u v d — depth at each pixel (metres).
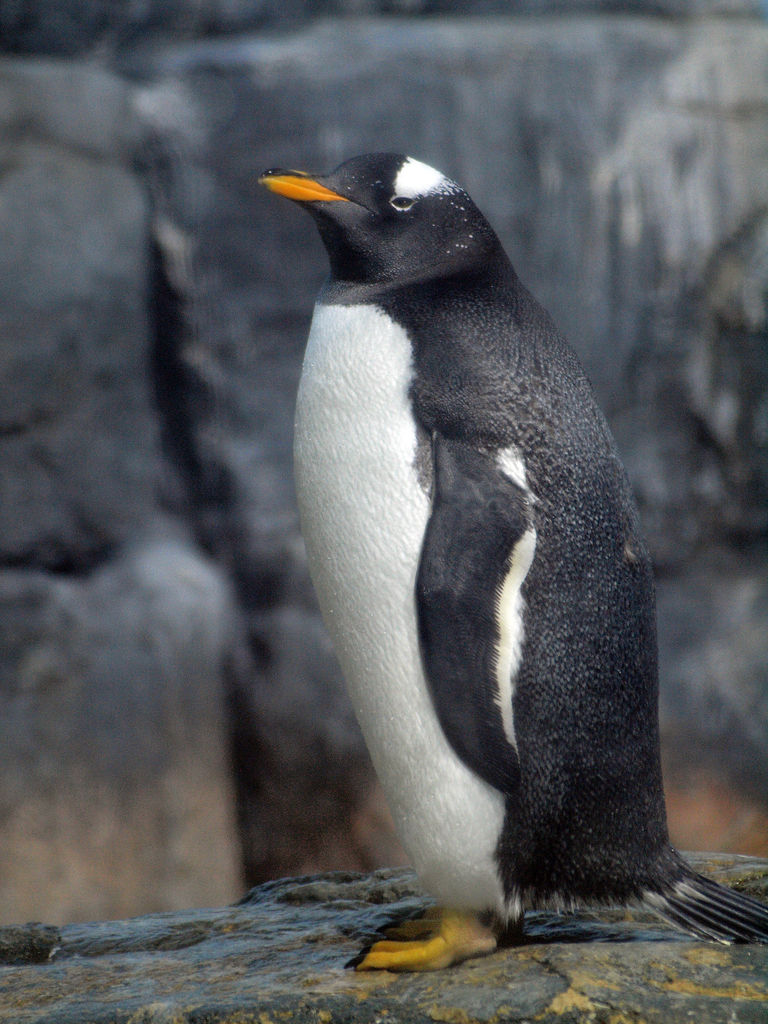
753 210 20.70
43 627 19.17
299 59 19.84
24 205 19.36
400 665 6.04
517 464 5.93
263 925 7.58
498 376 6.07
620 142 20.27
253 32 21.00
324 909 7.93
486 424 5.96
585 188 20.23
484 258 6.64
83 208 19.86
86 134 19.86
